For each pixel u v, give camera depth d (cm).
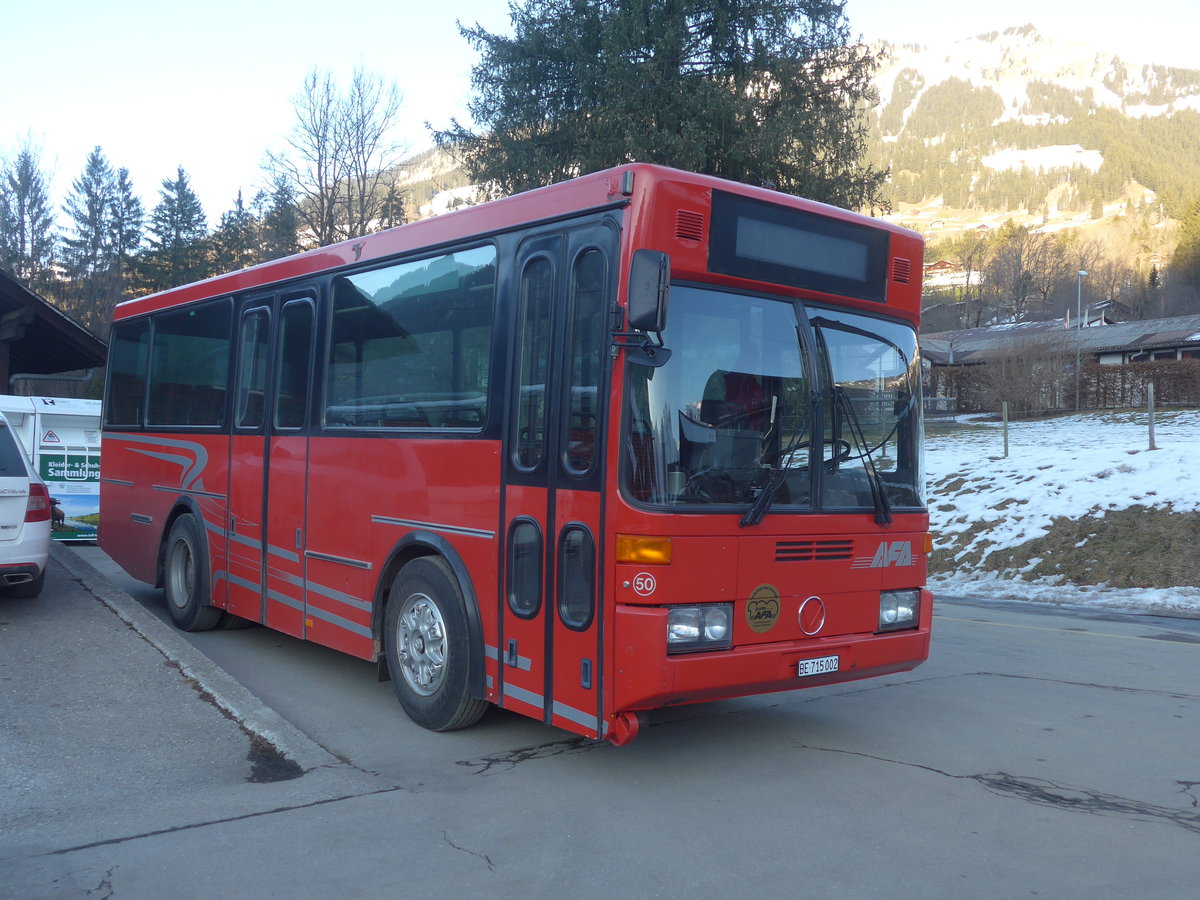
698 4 2667
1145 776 565
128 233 6662
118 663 726
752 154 2578
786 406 562
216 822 479
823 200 2719
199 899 400
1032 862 441
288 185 4278
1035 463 2092
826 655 561
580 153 2694
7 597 920
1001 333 7244
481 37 2920
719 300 544
